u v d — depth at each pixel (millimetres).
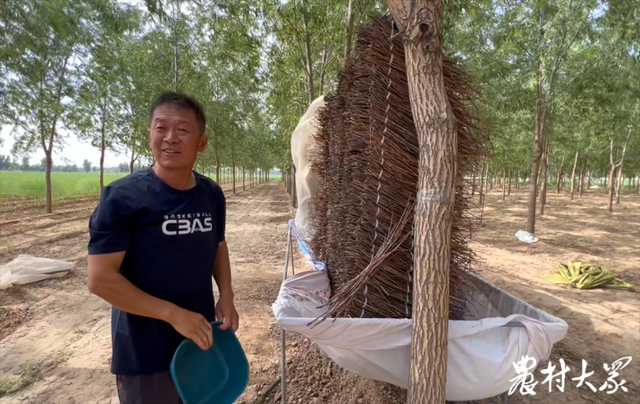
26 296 4668
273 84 7965
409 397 1723
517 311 2363
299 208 4453
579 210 15414
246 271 6000
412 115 1751
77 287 5020
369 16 2006
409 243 1963
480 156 2023
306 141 4383
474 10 4234
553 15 7320
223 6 3832
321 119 3574
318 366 3035
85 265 6094
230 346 1553
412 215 1895
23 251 7066
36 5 4492
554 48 7262
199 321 1314
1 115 6590
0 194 17703
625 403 2656
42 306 4367
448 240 1645
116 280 1196
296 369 3000
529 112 9055
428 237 1631
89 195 20781
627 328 3838
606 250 7594
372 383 2764
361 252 2143
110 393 2734
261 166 37406
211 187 1597
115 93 10562
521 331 1836
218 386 1429
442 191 1612
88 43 5902
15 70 4906
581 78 7582
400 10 1619
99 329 3791
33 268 5363
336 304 1970
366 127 2088
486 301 2758
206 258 1439
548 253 7305
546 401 2668
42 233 8977
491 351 1809
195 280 1403
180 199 1363
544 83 7938
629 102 8711
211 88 10414
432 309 1642
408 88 1716
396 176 1929
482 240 8562
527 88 7930
